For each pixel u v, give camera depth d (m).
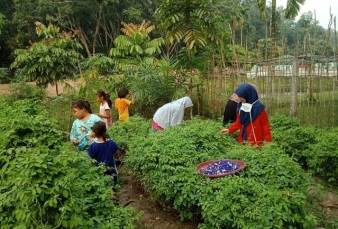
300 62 8.59
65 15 33.81
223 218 3.44
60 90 17.11
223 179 3.92
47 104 11.16
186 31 9.76
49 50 12.32
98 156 4.83
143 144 5.10
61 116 10.02
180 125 5.88
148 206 4.87
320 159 5.39
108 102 7.61
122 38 13.21
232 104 6.29
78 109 5.24
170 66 10.78
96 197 3.44
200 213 4.12
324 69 7.90
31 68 12.34
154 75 10.41
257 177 3.98
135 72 11.22
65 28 36.44
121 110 8.20
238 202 3.58
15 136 4.02
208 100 10.21
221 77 9.55
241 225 3.31
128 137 6.66
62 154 3.23
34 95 12.44
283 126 6.88
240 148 4.73
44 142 4.23
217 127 5.78
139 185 5.61
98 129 4.77
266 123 5.05
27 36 31.14
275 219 3.28
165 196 4.48
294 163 4.20
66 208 2.72
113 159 4.98
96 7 35.28
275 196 3.48
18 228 2.59
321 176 5.59
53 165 3.05
